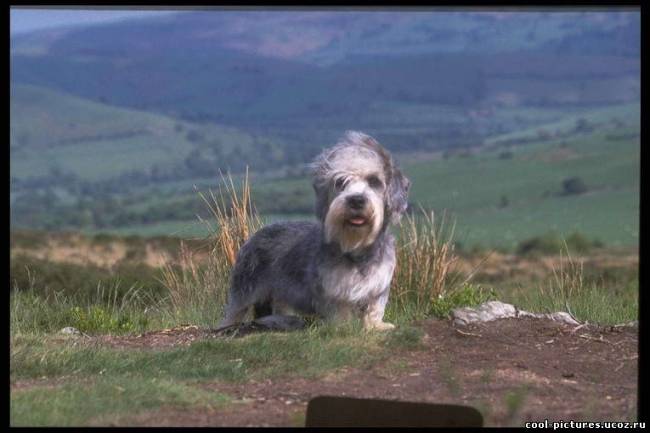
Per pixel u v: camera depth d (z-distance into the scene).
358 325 9.32
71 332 10.57
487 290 12.61
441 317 9.95
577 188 157.62
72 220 143.12
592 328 9.82
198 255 13.29
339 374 8.20
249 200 12.36
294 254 9.88
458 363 8.55
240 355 8.62
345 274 9.36
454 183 172.62
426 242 12.29
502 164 191.62
